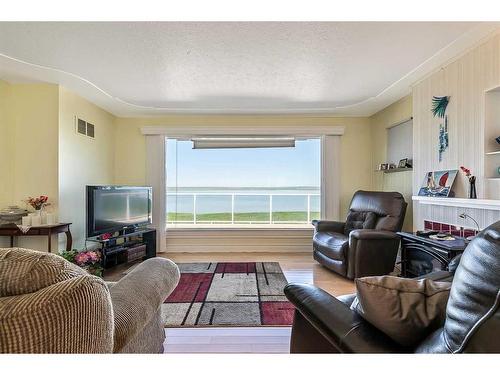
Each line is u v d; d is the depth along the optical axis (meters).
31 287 0.80
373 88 3.65
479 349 0.70
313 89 3.71
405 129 4.05
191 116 5.03
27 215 3.25
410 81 3.39
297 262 4.36
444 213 2.93
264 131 5.02
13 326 0.72
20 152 3.46
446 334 0.80
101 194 3.77
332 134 5.03
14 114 3.46
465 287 0.77
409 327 0.95
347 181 5.10
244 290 3.17
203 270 3.93
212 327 2.34
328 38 2.43
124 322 1.14
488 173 2.39
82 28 2.28
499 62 2.26
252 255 4.82
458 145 2.69
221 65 2.98
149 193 4.71
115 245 4.13
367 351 0.94
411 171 3.93
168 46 2.58
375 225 3.83
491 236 0.77
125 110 4.67
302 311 1.29
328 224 4.33
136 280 1.43
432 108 3.08
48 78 3.32
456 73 2.73
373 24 2.21
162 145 5.02
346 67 3.02
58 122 3.48
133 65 2.97
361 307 1.05
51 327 0.75
